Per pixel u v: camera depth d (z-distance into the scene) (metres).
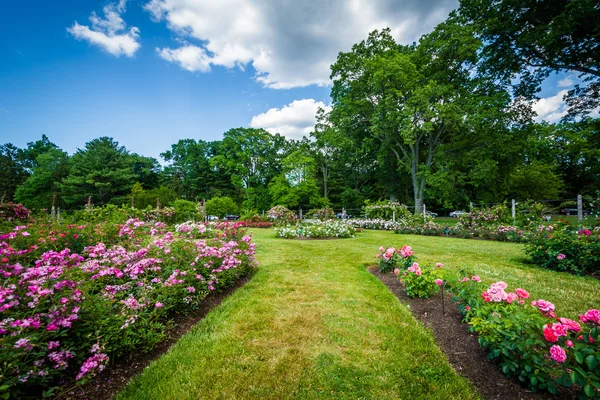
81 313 1.90
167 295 2.68
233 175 32.16
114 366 1.97
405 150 19.84
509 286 3.78
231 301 3.31
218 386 1.81
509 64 14.50
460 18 15.78
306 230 9.91
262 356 2.16
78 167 30.16
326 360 2.11
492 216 9.87
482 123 15.12
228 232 5.90
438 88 15.21
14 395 1.47
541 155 22.72
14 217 8.53
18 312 1.63
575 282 3.95
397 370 1.98
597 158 17.42
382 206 14.88
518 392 1.69
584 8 10.51
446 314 2.85
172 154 43.16
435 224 11.29
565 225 5.28
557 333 1.54
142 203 21.44
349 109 18.08
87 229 4.58
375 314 2.93
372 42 18.61
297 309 3.07
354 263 5.41
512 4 13.25
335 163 32.81
